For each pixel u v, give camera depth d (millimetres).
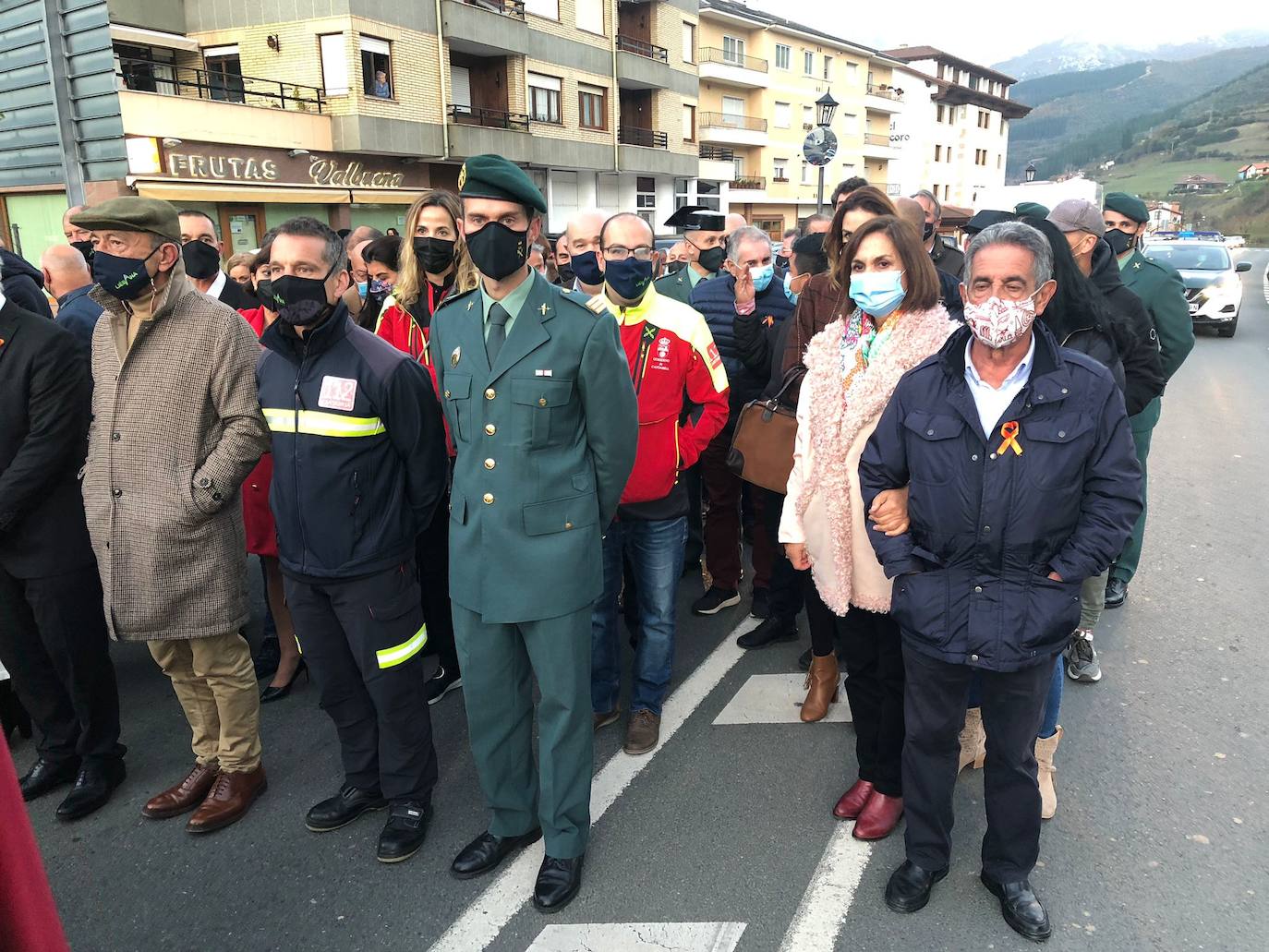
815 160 12195
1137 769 2900
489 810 2738
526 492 2244
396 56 18531
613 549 3105
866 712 2631
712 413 3162
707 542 4332
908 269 2381
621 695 3574
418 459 2516
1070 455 1942
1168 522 5434
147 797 2902
